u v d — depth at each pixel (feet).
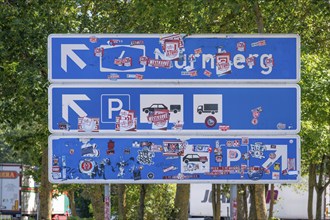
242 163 53.98
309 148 128.67
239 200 171.63
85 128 53.83
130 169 53.78
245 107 54.19
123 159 53.78
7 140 107.86
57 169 53.57
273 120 54.19
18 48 87.10
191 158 53.78
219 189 153.79
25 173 165.68
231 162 53.93
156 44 54.29
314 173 174.60
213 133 53.98
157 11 71.72
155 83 54.13
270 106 54.19
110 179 53.72
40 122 96.89
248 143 54.08
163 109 53.98
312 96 96.17
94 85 54.08
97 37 54.19
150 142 53.88
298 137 54.13
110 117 53.93
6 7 86.63
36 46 86.63
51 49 54.13
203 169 53.78
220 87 54.13
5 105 95.40
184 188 120.47
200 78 54.19
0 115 95.96
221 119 54.03
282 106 54.29
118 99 54.03
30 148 109.70
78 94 53.98
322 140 123.65
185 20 74.13
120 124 53.93
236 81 54.29
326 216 191.52
